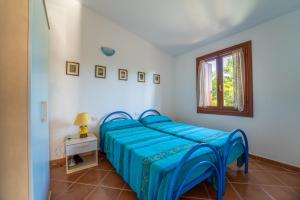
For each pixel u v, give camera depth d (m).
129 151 1.73
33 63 0.78
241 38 2.76
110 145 2.32
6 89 0.67
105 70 2.97
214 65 3.29
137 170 1.52
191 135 2.26
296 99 2.13
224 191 1.68
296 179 1.95
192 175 1.36
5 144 0.67
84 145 2.31
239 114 2.77
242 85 2.68
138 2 2.43
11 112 0.68
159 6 2.43
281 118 2.27
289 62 2.18
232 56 2.84
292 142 2.17
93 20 2.81
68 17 2.54
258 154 2.54
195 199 1.61
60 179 2.00
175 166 1.27
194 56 3.71
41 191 1.02
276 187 1.80
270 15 2.27
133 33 3.38
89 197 1.64
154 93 3.79
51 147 2.39
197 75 3.59
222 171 1.65
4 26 0.68
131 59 3.36
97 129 2.88
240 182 1.91
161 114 3.95
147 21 2.89
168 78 4.11
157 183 1.21
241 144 2.12
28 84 0.70
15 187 0.69
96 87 2.86
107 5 2.63
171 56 4.17
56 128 2.44
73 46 2.59
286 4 2.04
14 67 0.68
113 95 3.09
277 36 2.30
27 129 0.70
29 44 0.70
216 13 2.35
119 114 3.18
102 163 2.50
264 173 2.12
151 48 3.73
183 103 4.01
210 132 2.43
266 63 2.43
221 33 2.88
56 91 2.43
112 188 1.81
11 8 0.69
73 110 2.60
